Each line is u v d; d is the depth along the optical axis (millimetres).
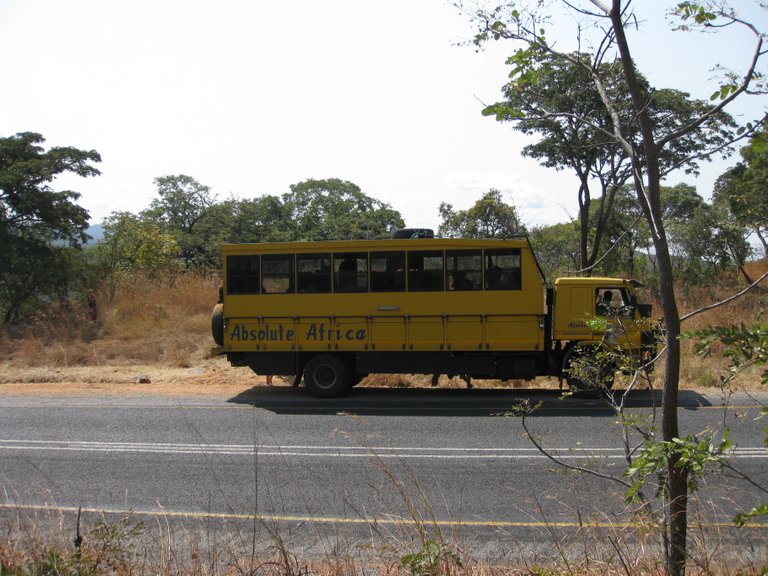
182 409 12984
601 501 7023
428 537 5680
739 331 3439
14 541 4961
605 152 16016
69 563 4406
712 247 24688
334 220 51562
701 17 3475
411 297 14609
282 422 11828
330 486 7832
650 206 3568
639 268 26031
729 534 5402
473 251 14477
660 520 4180
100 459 9188
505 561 5531
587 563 4754
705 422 10828
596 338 14070
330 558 5578
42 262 25359
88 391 15797
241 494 7586
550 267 26094
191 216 52375
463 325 14492
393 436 10531
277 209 52719
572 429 10758
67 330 22812
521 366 14430
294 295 14922
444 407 13203
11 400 14555
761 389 13781
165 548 5336
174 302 25375
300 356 14992
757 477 7633
